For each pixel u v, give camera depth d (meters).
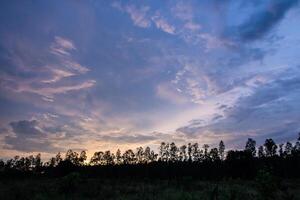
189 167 63.59
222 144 74.19
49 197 25.75
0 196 25.83
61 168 58.28
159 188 31.33
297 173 53.50
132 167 70.50
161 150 82.19
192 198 23.06
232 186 31.77
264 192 18.80
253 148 67.31
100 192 28.47
